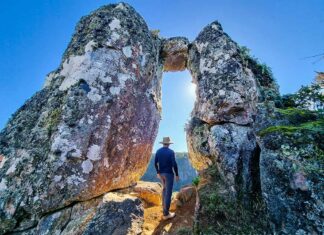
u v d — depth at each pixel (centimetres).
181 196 612
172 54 873
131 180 613
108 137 550
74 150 501
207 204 454
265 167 359
